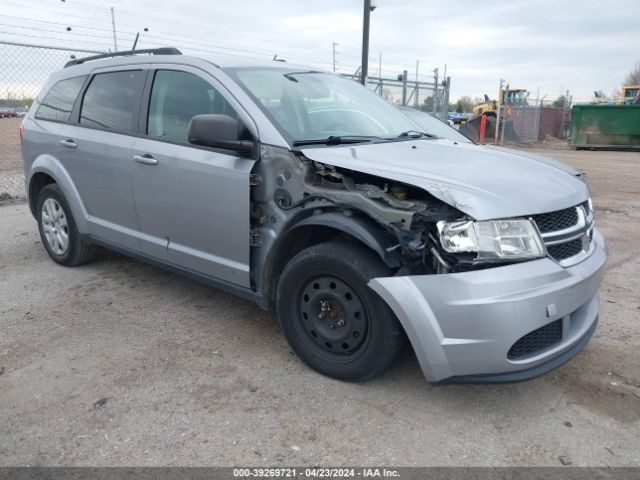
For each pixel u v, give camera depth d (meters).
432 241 2.82
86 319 4.14
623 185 11.49
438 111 16.81
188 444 2.72
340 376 3.22
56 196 5.02
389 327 2.95
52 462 2.59
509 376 2.76
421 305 2.75
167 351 3.65
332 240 3.17
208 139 3.24
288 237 3.34
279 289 3.37
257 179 3.40
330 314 3.23
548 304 2.72
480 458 2.63
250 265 3.54
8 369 3.41
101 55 4.89
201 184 3.64
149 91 4.16
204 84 3.82
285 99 3.78
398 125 4.30
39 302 4.46
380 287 2.85
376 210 2.95
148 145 4.02
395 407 3.03
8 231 6.70
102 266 5.30
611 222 7.73
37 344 3.74
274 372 3.38
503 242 2.73
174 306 4.39
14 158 11.73
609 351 3.69
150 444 2.71
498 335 2.66
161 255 4.14
